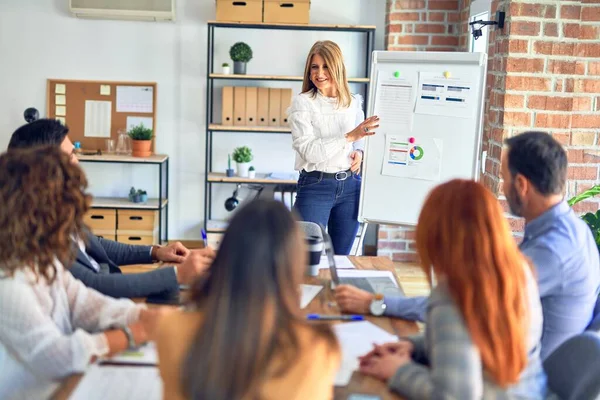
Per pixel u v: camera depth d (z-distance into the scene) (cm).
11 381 171
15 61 580
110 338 171
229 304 122
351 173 396
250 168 573
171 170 599
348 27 556
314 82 380
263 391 122
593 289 210
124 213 567
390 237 575
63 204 168
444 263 153
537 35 396
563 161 205
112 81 584
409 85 385
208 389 121
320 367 128
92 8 564
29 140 229
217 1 548
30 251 166
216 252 127
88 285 215
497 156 412
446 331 147
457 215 154
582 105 412
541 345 211
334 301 221
